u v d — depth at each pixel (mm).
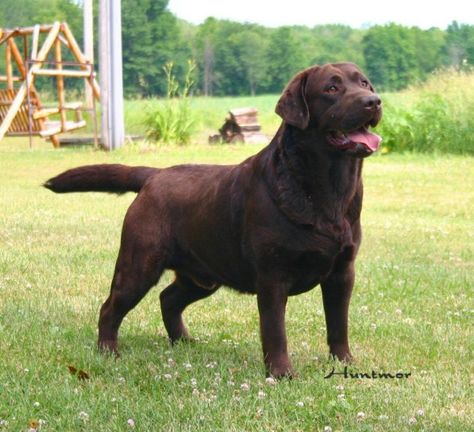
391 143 23844
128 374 5777
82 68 26688
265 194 5547
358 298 8219
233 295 8320
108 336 6422
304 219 5434
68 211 13523
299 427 4805
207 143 26406
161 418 4875
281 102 5559
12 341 6469
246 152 23359
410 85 29062
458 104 24297
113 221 12594
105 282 8742
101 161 20859
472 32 57625
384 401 5188
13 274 8984
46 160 21031
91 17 26219
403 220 13586
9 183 16922
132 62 61438
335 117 5383
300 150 5465
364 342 6719
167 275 9102
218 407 5035
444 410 5078
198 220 6066
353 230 5660
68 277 8906
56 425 4824
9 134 23938
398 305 7996
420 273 9383
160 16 62125
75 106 24453
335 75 5488
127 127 30344
